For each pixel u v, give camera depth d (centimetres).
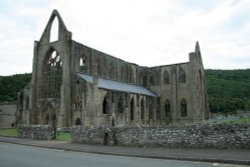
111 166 1405
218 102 11394
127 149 2206
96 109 4728
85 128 2817
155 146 2306
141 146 2377
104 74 6281
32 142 3002
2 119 7375
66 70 5078
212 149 2011
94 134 2727
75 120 4894
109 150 2166
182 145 2175
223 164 1491
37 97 5519
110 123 5019
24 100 5897
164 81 7419
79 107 4891
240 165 1455
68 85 5047
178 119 6950
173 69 7275
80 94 4906
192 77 6825
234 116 6197
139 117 6050
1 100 10262
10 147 2561
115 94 5256
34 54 5678
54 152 2144
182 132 2197
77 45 5416
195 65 6844
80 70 5556
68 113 4966
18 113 5934
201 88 7375
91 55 5866
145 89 7469
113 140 2573
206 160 1597
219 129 2044
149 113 6656
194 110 6656
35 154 1978
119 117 5297
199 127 2131
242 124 1962
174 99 7119
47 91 5453
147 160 1673
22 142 3022
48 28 5625
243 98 12500
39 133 3403
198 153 1833
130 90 6206
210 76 17362
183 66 7125
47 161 1593
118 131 2556
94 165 1438
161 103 7338
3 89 10806
